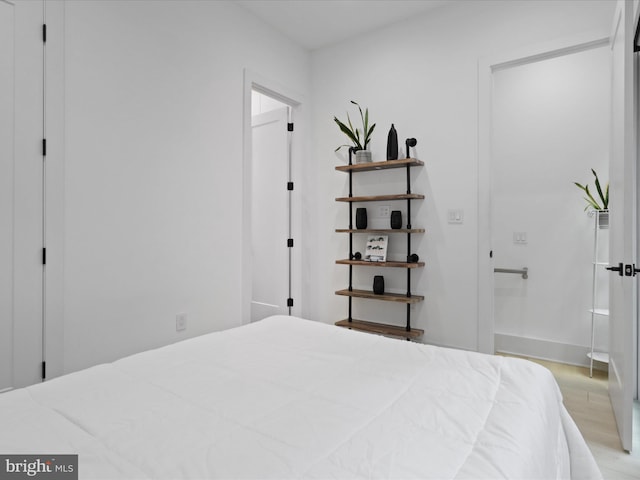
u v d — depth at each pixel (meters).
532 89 3.27
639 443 1.87
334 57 3.56
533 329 3.25
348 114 3.47
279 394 1.01
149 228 2.33
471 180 2.81
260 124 3.89
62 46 1.92
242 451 0.74
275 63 3.30
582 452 1.19
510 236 3.37
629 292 1.77
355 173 3.41
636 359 2.31
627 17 1.76
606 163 2.97
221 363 1.25
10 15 1.75
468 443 0.77
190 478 0.65
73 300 1.97
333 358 1.31
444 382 1.09
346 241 3.48
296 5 2.96
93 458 0.71
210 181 2.71
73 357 1.97
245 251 2.98
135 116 2.25
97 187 2.07
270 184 3.80
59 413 0.89
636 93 2.24
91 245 2.04
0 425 0.83
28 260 1.81
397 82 3.18
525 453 0.75
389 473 0.67
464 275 2.84
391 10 3.02
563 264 3.13
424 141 3.03
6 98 1.74
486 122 2.75
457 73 2.88
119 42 2.17
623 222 1.79
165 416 0.88
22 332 1.79
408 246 3.00
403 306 3.15
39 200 1.84
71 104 1.96
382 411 0.91
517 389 1.04
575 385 2.61
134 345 2.24
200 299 2.64
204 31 2.68
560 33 2.48
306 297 3.66
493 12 2.73
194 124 2.60
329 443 0.77
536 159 3.25
